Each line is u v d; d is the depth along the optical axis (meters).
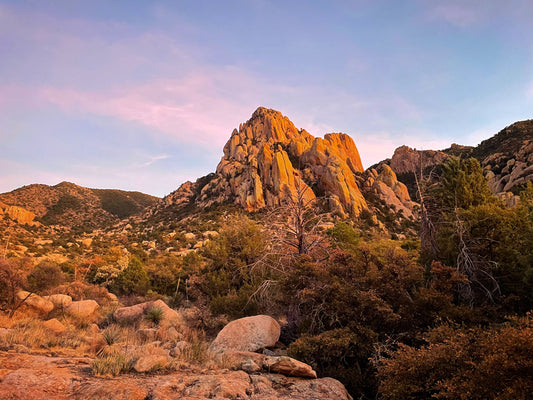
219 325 17.58
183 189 176.12
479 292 13.13
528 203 17.30
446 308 10.65
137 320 17.72
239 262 21.50
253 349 11.91
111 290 33.09
